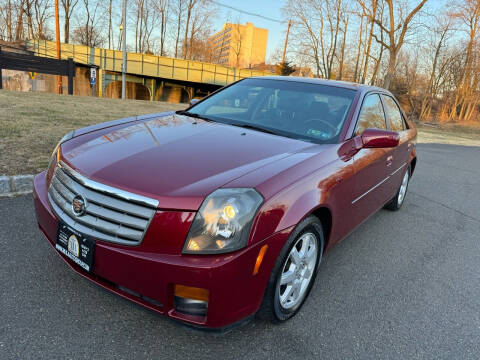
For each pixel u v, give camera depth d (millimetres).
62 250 2109
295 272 2303
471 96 41750
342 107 3150
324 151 2592
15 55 12930
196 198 1854
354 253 3566
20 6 41469
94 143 2473
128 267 1854
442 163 9438
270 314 2193
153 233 1839
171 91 39781
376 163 3199
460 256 3789
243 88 3664
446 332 2514
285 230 2006
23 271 2547
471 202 5902
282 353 2107
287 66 42969
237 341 2158
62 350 1934
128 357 1945
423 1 25906
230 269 1796
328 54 42219
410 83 43781
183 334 2162
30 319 2121
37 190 2424
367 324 2494
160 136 2607
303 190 2168
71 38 48406
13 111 7945
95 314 2232
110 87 38031
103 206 1963
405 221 4633
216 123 3059
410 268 3395
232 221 1815
